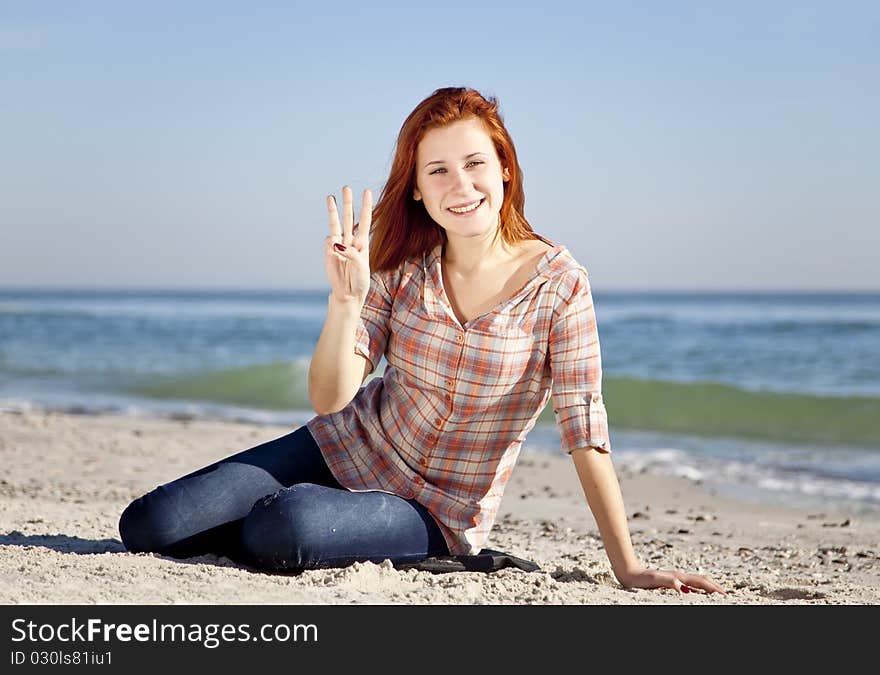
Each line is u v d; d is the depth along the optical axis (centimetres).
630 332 3347
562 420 412
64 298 14250
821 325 3338
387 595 381
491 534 630
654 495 847
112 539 511
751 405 1488
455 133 407
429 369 416
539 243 430
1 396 1703
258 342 3309
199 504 429
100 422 1255
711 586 406
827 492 870
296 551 399
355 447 446
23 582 380
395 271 434
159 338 3509
